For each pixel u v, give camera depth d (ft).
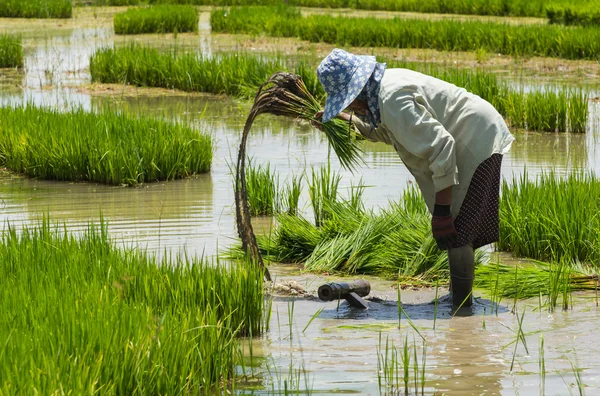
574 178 32.53
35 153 40.19
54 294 18.79
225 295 20.93
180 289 20.67
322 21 104.06
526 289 24.07
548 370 18.22
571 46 86.43
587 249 27.12
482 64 82.69
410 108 21.02
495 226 22.72
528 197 30.25
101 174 38.88
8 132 42.98
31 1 131.03
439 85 21.79
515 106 54.39
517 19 122.62
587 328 21.02
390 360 18.94
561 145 47.32
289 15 117.50
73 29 116.78
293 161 42.80
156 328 17.19
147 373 15.83
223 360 17.80
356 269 26.76
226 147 46.68
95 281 20.24
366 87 21.54
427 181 22.17
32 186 38.29
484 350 19.52
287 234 28.66
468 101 21.79
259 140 48.70
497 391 17.12
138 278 20.81
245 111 58.85
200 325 18.25
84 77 75.41
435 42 94.63
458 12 134.21
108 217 32.30
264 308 21.38
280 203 34.42
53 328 16.75
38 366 15.35
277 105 24.25
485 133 21.68
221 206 34.32
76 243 24.12
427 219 28.55
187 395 16.57
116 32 111.96
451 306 23.04
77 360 15.71
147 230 30.40
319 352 19.60
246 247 24.86
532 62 83.92
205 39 105.91
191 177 40.24
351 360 19.01
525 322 21.56
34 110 47.42
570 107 52.13
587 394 16.94
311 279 26.07
